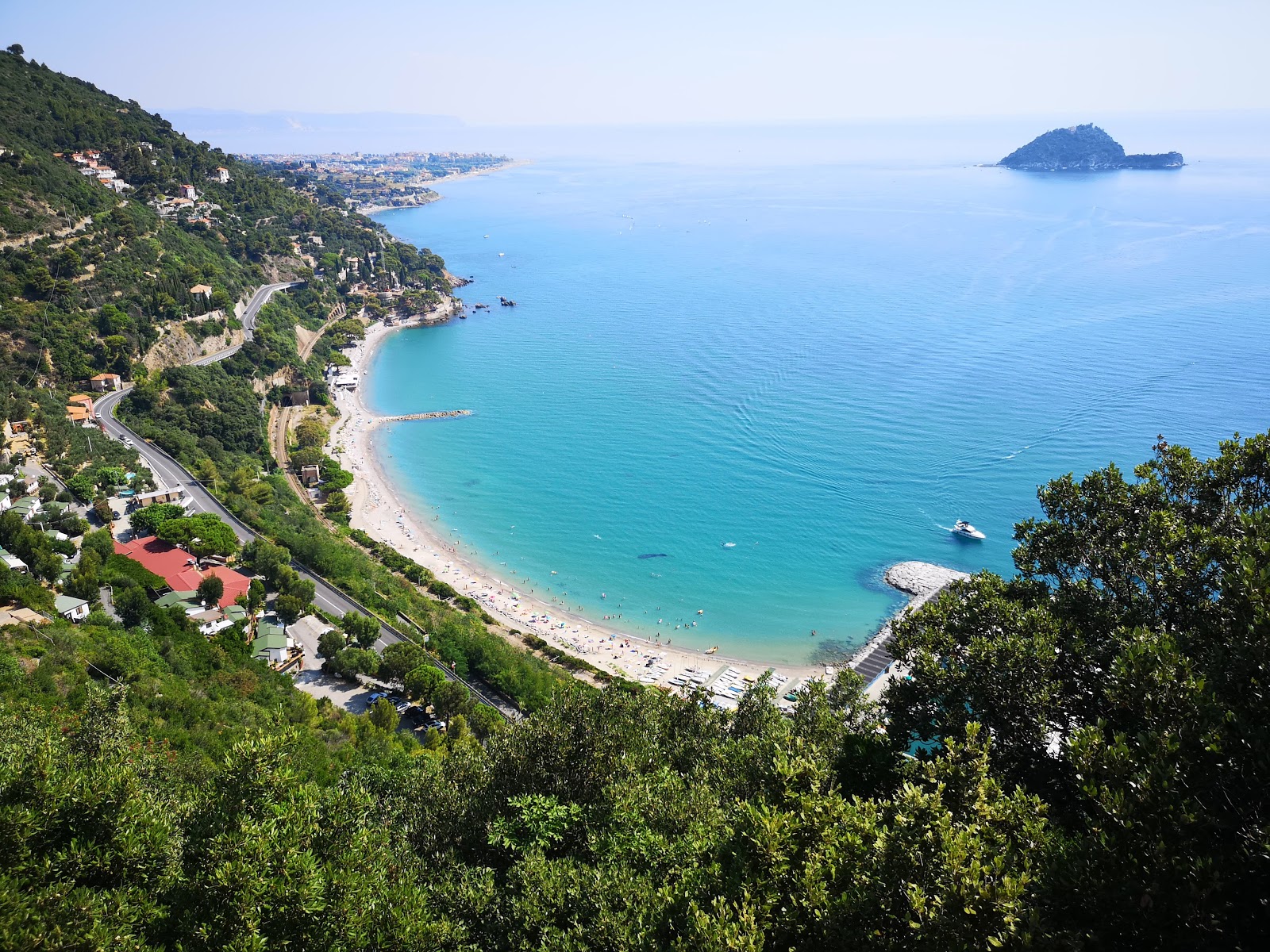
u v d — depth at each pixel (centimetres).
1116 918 2122
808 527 15162
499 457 18775
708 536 15100
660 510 16112
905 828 2452
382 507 16488
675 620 12738
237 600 10669
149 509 12281
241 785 3309
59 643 7169
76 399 15975
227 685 7988
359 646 10162
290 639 10350
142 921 2942
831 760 3484
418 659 9525
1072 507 4094
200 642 8788
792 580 13650
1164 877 2100
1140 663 2655
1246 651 2561
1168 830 2197
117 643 7562
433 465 18438
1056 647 3534
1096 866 2178
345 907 2927
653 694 5338
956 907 2158
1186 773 2345
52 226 19312
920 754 3416
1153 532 3556
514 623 12644
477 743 7162
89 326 17538
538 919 3058
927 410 19238
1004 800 2539
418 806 4178
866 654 11412
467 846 3856
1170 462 4000
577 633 12388
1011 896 2109
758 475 17188
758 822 2725
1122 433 17212
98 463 13812
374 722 8238
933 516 15100
